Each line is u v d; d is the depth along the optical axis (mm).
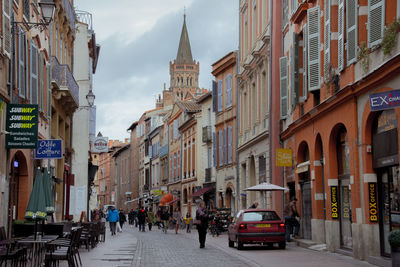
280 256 18719
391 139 15258
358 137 17453
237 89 40500
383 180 16281
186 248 24172
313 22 22000
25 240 14680
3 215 18250
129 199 101688
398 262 11930
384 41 14438
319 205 22562
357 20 17047
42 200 15547
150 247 24891
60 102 30344
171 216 59906
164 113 82188
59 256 12859
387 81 15016
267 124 31844
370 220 16422
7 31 17656
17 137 18250
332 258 17766
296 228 25078
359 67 17094
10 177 20703
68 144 35531
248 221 21641
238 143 39969
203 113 53812
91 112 46062
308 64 22156
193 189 57625
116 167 117938
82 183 40375
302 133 24844
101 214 76062
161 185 76188
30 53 21469
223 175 45500
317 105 20969
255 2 35812
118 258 18703
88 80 41969
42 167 25453
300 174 25625
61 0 29797
